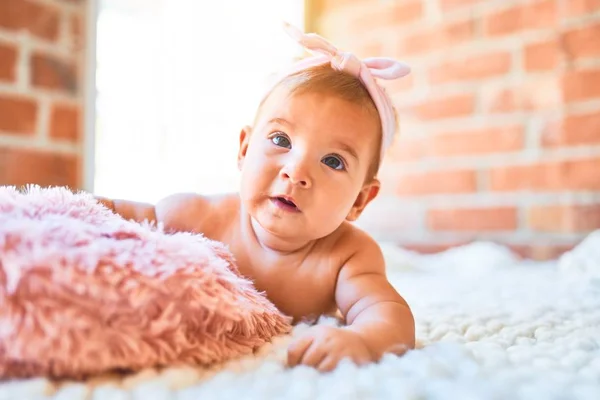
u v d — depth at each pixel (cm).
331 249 71
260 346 57
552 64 157
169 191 176
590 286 97
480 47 170
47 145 140
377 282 69
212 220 75
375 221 189
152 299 47
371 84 71
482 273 133
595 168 151
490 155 167
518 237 162
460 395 39
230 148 189
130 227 53
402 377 43
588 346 57
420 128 181
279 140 67
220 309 51
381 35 191
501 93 166
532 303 86
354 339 53
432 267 150
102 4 157
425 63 180
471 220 170
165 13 176
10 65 133
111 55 160
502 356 52
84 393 41
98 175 157
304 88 68
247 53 192
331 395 41
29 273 42
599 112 150
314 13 206
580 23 153
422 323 73
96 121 154
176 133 178
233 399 41
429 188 178
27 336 42
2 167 131
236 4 191
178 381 44
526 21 162
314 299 72
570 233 154
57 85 143
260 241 72
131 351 45
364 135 69
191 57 183
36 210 52
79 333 43
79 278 44
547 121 158
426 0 181
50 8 142
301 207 65
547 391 40
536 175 159
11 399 39
